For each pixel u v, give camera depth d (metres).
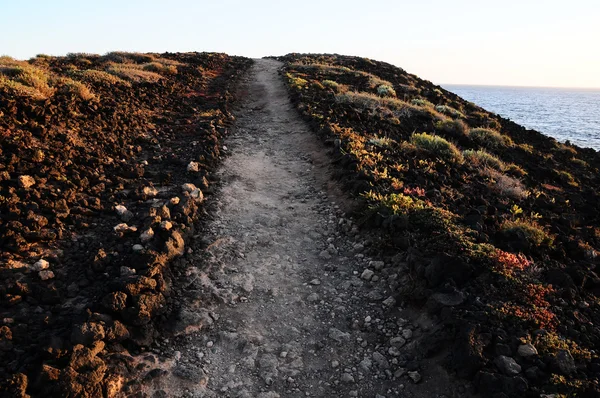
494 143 19.59
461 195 10.18
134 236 6.89
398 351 5.35
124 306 5.14
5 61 18.42
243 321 5.83
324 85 25.86
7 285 5.29
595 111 143.62
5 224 6.35
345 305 6.30
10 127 9.62
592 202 13.76
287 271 7.08
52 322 4.93
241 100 21.25
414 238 7.22
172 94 19.86
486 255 6.45
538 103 188.75
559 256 7.60
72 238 6.64
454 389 4.56
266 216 8.79
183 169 10.41
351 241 8.00
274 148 13.54
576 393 4.20
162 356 5.00
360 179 9.77
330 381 4.99
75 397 4.02
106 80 19.14
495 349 4.77
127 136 12.25
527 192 12.62
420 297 5.93
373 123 17.25
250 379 4.92
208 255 7.10
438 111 25.91
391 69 45.47
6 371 4.18
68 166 8.91
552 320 5.28
